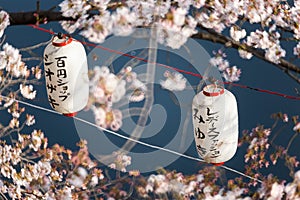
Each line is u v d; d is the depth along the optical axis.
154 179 4.78
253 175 4.93
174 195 4.80
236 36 4.50
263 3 4.61
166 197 4.81
